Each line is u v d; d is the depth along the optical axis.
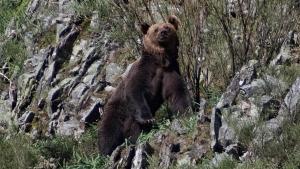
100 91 42.94
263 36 39.41
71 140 40.62
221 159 33.16
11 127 43.28
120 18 44.94
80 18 47.47
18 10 53.03
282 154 32.25
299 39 39.03
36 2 51.22
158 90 39.19
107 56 44.78
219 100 36.38
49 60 45.94
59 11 49.12
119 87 40.03
